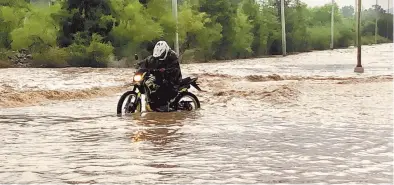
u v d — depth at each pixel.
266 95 17.38
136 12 51.38
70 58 48.06
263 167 6.48
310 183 5.64
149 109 13.59
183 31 61.22
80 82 25.20
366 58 59.03
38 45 48.22
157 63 13.55
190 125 10.60
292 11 99.94
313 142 8.41
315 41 110.38
